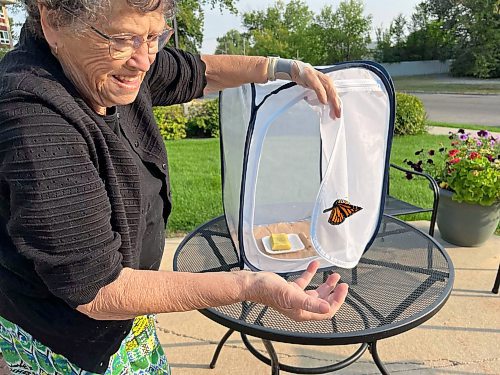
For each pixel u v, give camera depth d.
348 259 1.32
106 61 0.74
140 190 0.86
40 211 0.67
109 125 0.86
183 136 8.07
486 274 2.49
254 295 0.81
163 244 1.17
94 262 0.70
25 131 0.67
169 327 2.12
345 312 1.23
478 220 2.68
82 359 0.95
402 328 1.16
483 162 2.68
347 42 31.02
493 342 1.96
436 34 29.50
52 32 0.73
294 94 1.20
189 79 1.27
